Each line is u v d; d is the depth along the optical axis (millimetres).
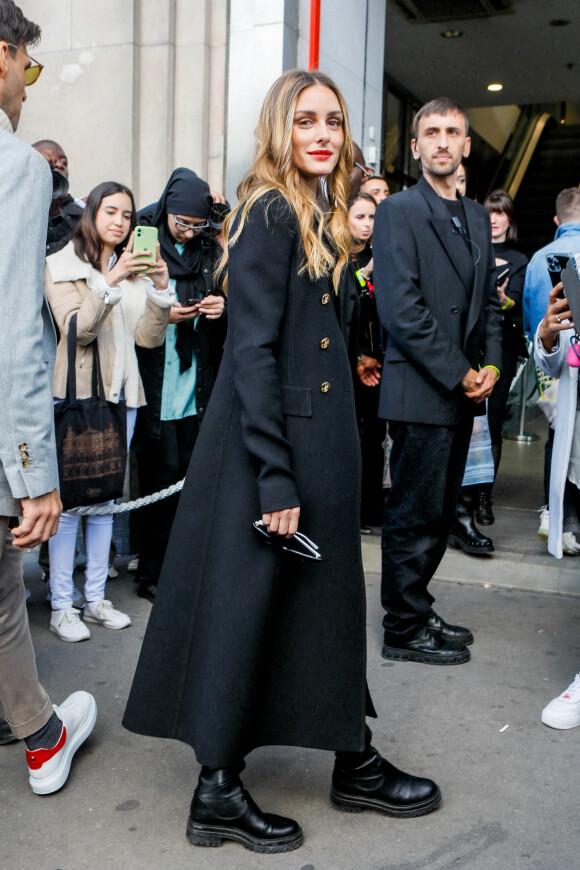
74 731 2533
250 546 2078
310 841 2176
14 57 2043
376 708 2902
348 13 5738
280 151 2066
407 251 3191
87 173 5492
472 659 3307
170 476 3893
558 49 10039
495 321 3455
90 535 3643
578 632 3570
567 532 3070
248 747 2119
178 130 5336
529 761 2562
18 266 1922
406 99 10453
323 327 2109
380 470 4945
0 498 2002
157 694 2168
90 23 5348
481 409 3309
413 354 3164
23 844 2176
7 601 2289
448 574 4250
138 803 2371
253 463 2088
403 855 2117
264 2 5055
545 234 13523
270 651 2127
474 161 13055
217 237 3887
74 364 3355
